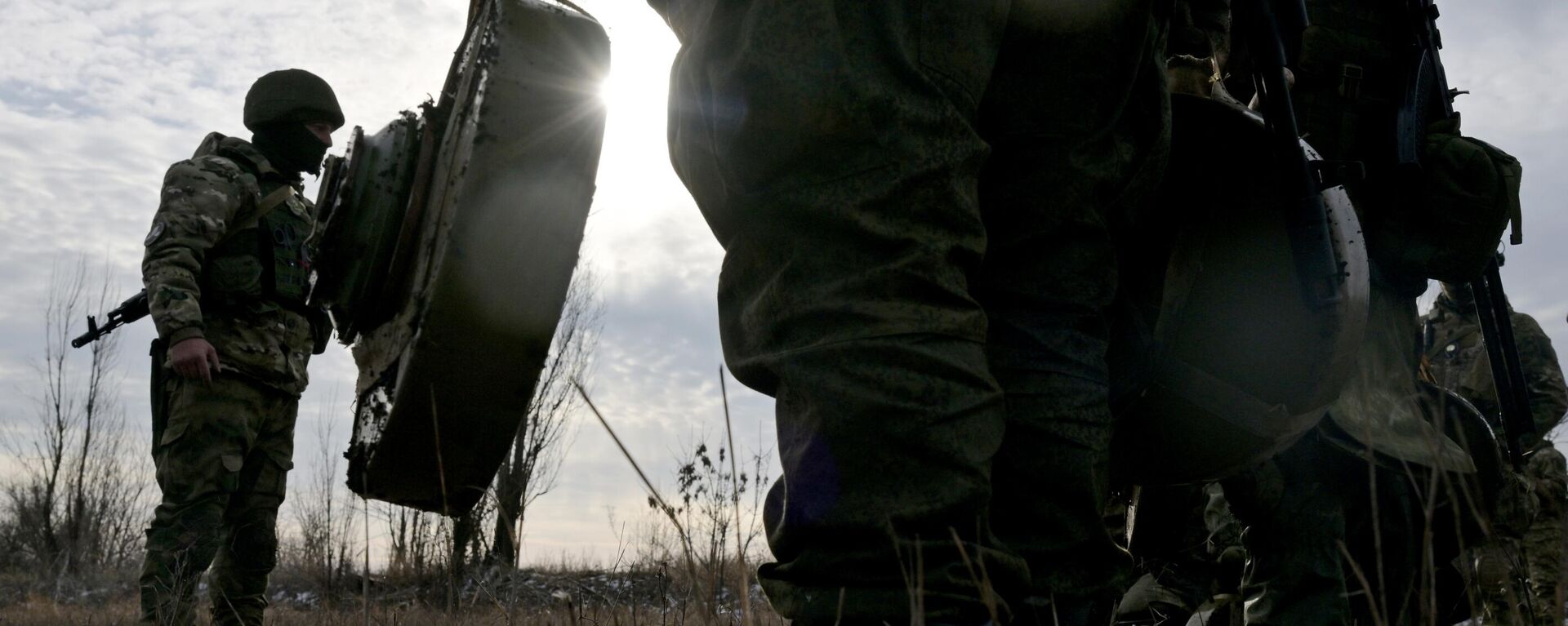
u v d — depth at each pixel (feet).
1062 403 4.52
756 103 3.92
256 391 12.09
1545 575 12.05
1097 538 4.57
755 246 4.06
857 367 3.70
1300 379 5.54
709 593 4.52
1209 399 5.82
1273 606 6.64
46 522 53.01
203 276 11.93
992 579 3.89
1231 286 5.75
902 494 3.66
